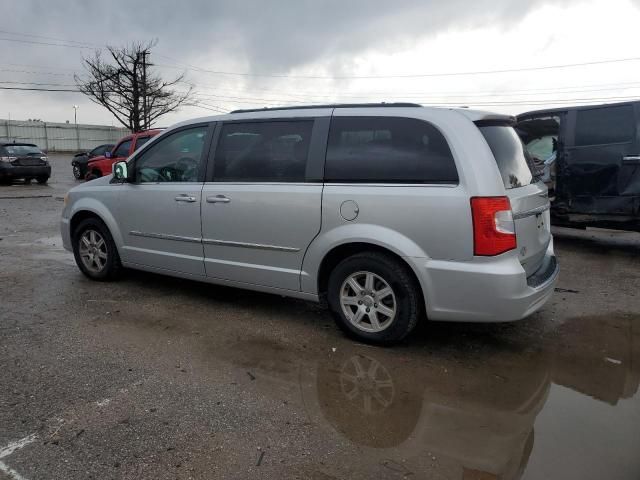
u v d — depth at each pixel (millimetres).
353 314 4000
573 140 7145
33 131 44031
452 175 3520
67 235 5832
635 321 4543
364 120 3906
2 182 18734
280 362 3684
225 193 4445
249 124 4430
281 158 4219
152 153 5086
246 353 3828
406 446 2697
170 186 4859
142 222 5102
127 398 3152
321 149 4016
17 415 2959
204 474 2467
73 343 3977
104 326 4340
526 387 3352
